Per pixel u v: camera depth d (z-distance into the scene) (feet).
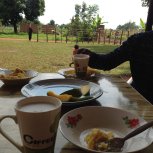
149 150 2.92
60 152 2.85
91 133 3.10
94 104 4.27
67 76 5.74
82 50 6.10
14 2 78.69
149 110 4.06
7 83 5.09
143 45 6.38
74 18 57.06
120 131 3.37
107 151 2.81
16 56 25.79
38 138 2.48
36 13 87.04
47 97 2.75
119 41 45.32
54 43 43.68
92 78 5.84
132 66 6.55
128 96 4.70
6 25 83.35
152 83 6.26
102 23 51.88
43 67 20.16
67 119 3.31
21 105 2.61
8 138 2.76
